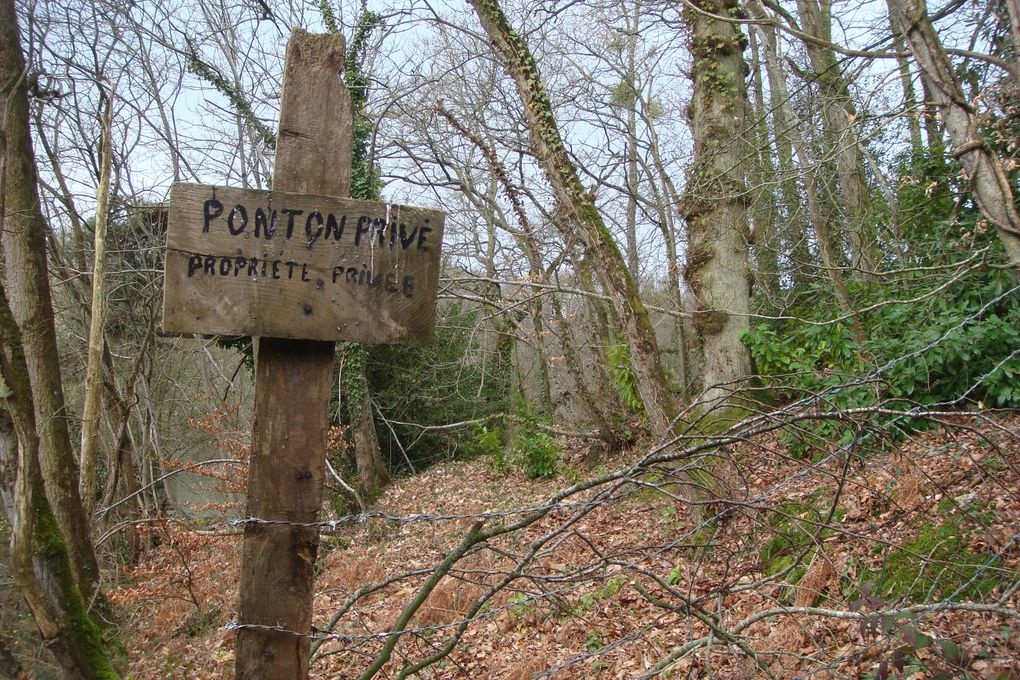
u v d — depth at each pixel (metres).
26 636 5.78
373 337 2.51
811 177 9.29
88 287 11.88
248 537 2.47
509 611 6.14
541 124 7.61
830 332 8.34
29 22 6.66
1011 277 6.89
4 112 5.70
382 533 11.75
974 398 6.85
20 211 6.36
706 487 3.09
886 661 2.64
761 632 4.48
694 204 9.36
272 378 2.50
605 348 13.16
